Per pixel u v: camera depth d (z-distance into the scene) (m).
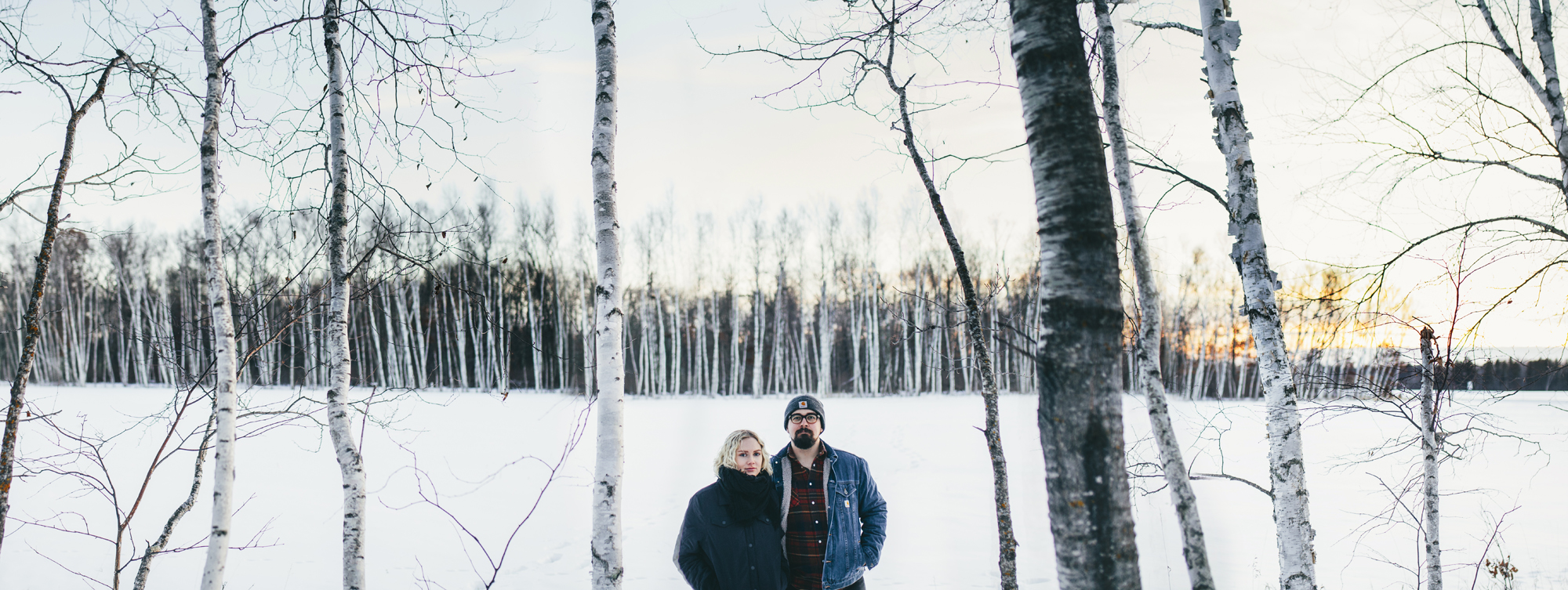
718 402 29.55
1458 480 10.16
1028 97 2.05
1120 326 1.95
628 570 6.34
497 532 7.70
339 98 3.88
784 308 38.12
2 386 26.64
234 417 3.55
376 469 11.30
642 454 14.12
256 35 3.85
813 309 39.25
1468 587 5.59
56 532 7.23
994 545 6.94
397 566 6.41
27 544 6.79
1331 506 8.58
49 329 30.86
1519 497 9.00
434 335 29.16
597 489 3.30
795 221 39.09
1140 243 3.08
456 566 6.47
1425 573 5.91
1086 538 1.88
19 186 3.79
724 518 3.24
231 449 3.50
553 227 31.27
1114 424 1.91
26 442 11.68
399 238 3.92
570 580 6.15
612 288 3.50
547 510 8.84
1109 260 1.95
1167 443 2.76
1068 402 1.92
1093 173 1.97
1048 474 1.98
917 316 31.08
